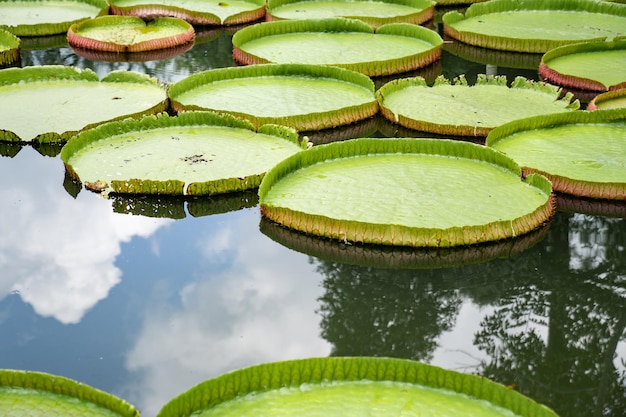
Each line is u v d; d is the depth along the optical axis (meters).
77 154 3.91
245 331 2.78
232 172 3.72
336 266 3.19
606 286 3.07
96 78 5.04
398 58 5.41
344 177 3.68
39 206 3.60
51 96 4.76
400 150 3.91
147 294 2.99
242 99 4.74
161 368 2.58
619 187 3.56
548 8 6.94
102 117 4.42
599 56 5.70
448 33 6.34
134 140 4.09
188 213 3.57
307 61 5.55
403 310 2.92
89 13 6.82
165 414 2.06
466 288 3.06
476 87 5.03
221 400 2.20
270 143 4.08
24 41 6.12
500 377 2.56
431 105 4.68
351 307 2.93
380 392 2.24
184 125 4.26
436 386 2.25
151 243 3.33
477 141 4.27
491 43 6.02
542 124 4.23
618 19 6.74
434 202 3.45
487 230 3.23
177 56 5.86
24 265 3.17
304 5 7.21
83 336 2.75
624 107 4.54
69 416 2.16
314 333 2.77
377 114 4.66
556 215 3.53
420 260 3.22
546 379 2.57
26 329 2.78
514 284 3.09
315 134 4.41
